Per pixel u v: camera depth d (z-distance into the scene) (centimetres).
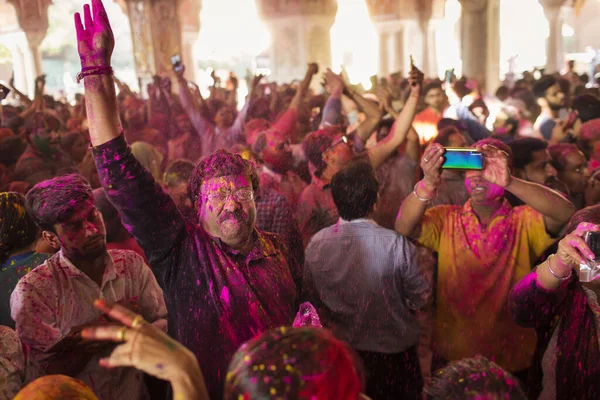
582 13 2819
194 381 92
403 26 2164
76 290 184
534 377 196
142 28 1872
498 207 238
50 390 109
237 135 520
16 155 548
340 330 235
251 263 167
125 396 183
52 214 176
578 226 175
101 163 148
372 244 231
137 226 157
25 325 175
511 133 595
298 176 386
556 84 852
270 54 2033
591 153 450
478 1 1817
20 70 2384
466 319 238
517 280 233
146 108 889
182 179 312
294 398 76
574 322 179
